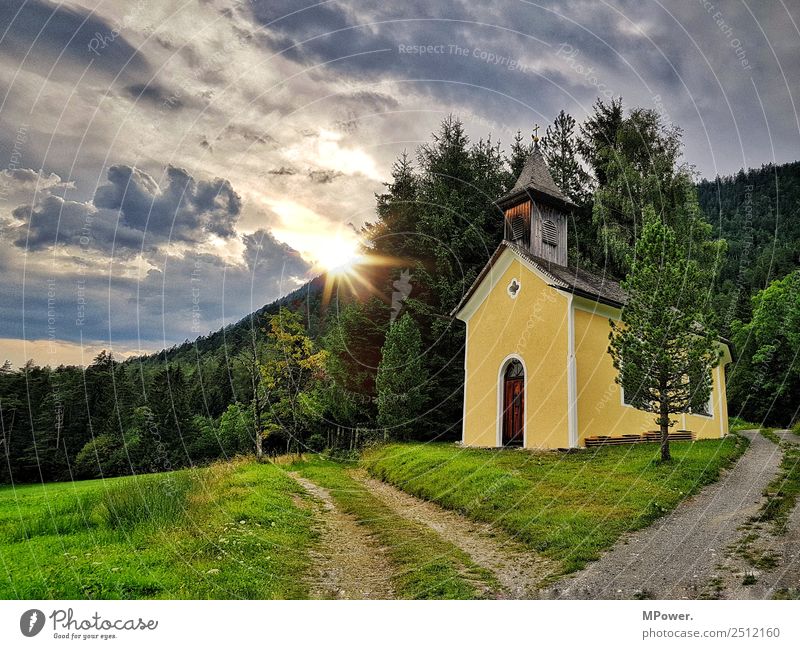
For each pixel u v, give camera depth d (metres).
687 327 12.84
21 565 7.38
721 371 21.81
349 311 27.84
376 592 6.87
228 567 7.43
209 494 12.20
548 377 16.62
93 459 24.31
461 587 6.83
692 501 9.81
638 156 27.34
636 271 13.68
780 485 10.32
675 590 6.34
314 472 18.36
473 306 20.47
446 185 29.70
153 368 33.56
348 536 9.84
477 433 19.06
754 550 7.12
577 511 9.51
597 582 6.73
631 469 11.98
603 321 17.34
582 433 15.64
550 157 33.31
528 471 12.89
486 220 29.36
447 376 26.09
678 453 13.46
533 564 7.66
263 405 23.22
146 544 8.54
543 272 17.42
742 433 19.59
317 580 7.33
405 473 15.84
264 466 19.12
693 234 24.62
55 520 9.99
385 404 23.12
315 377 24.95
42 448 23.08
